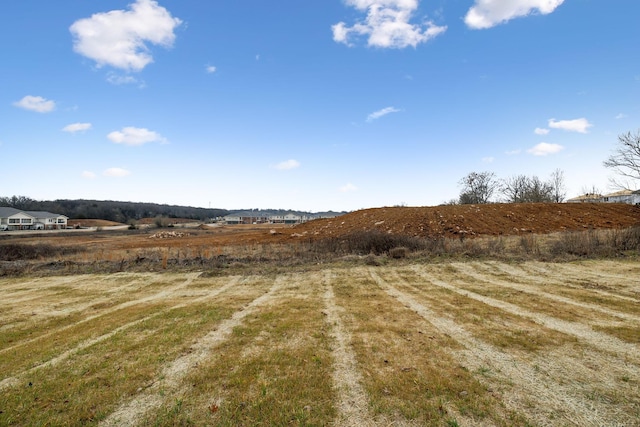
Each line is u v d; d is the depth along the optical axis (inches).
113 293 367.9
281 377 153.5
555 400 132.6
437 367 161.6
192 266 489.1
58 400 138.3
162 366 167.8
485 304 269.9
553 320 226.1
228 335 211.0
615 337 193.9
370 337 203.0
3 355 193.3
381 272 416.8
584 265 401.1
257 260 516.7
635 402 130.2
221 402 134.0
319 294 325.1
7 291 392.2
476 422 119.4
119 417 126.0
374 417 123.2
